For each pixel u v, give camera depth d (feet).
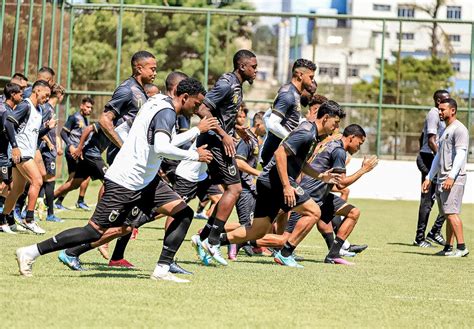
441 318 37.76
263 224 53.06
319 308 38.47
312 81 57.93
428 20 157.38
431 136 76.59
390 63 160.35
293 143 51.70
